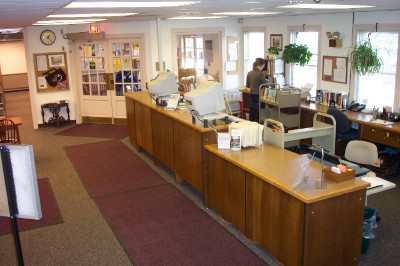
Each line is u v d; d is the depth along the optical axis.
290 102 7.00
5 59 15.75
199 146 4.81
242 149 4.35
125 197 5.38
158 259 3.89
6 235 4.45
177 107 5.88
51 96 9.49
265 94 7.35
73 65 9.49
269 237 3.66
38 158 7.15
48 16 4.45
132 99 7.20
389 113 5.94
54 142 8.20
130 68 9.29
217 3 3.82
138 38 9.05
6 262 3.92
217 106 4.97
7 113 11.52
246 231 4.03
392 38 6.38
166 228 4.49
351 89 7.08
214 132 4.73
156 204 5.13
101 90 9.58
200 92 4.88
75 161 6.94
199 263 3.79
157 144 6.32
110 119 9.69
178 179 5.73
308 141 7.04
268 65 8.77
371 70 6.36
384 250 3.93
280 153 4.17
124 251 4.06
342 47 7.18
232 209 4.26
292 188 3.26
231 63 10.05
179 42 10.95
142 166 6.59
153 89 6.62
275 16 8.59
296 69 8.57
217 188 4.55
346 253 3.45
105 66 9.40
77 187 5.77
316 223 3.22
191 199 5.24
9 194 2.58
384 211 4.77
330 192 3.19
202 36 10.59
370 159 4.30
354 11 6.68
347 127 6.18
